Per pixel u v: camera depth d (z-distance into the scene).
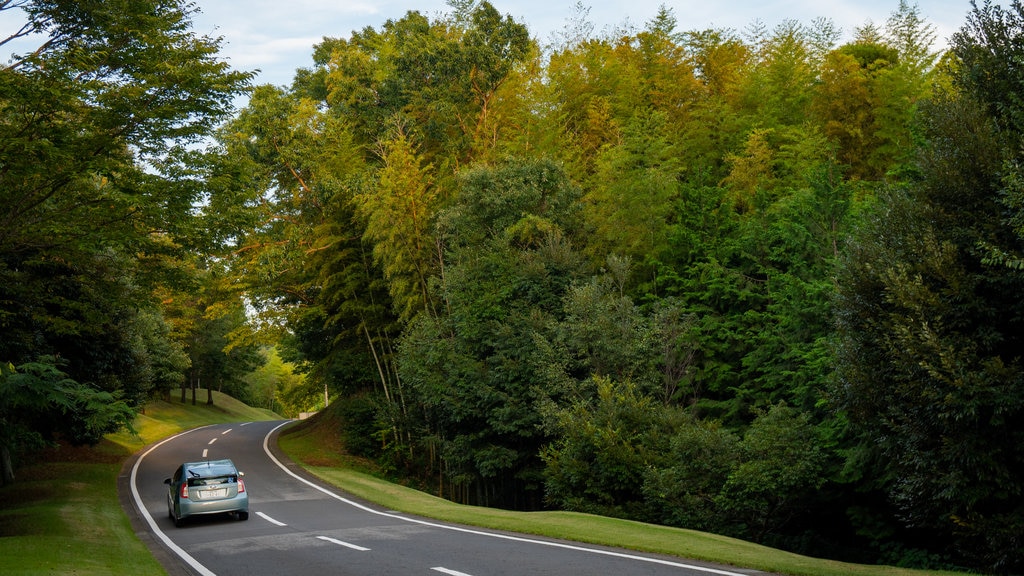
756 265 27.14
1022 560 10.73
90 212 14.49
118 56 14.54
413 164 32.72
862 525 20.19
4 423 15.93
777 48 36.16
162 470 29.92
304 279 38.84
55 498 22.48
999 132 11.31
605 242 29.94
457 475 30.58
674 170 29.61
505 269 28.72
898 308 11.70
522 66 40.34
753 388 25.25
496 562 11.91
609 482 22.00
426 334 30.27
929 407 10.59
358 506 21.48
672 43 38.59
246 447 38.19
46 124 13.19
